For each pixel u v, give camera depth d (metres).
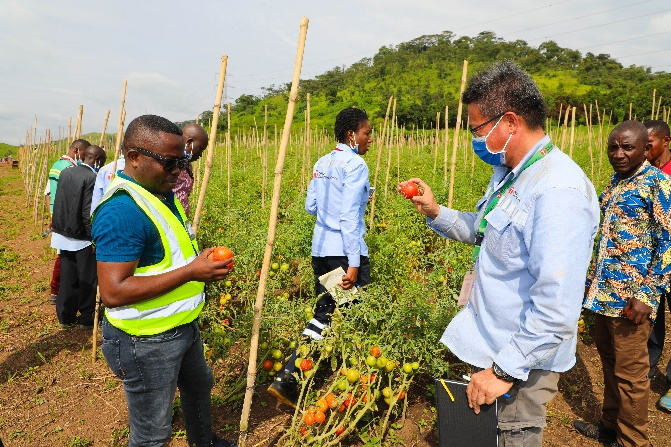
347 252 3.77
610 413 3.59
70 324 5.78
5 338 5.43
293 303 4.35
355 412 3.61
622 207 3.25
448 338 2.52
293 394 3.68
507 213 2.08
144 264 2.41
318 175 4.04
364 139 3.98
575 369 4.65
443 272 4.67
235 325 4.83
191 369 2.90
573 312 1.87
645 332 3.19
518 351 1.98
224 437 3.55
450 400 2.25
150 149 2.37
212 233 7.17
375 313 3.76
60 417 3.88
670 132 4.17
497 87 2.12
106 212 2.25
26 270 8.46
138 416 2.57
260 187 12.87
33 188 18.75
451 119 62.31
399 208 7.69
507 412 2.27
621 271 3.23
